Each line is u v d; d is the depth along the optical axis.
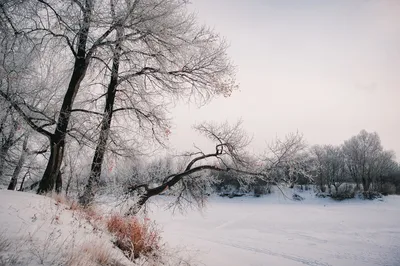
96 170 9.10
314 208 47.94
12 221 4.05
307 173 11.76
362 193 61.81
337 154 76.69
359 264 15.99
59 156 7.68
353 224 31.45
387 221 33.44
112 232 6.35
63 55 8.72
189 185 12.22
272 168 11.66
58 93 10.27
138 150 10.33
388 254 18.38
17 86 7.55
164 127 10.27
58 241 3.96
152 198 12.23
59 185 8.95
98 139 9.19
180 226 26.30
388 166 74.31
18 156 13.62
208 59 10.03
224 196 58.09
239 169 11.57
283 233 25.80
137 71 9.76
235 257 12.91
